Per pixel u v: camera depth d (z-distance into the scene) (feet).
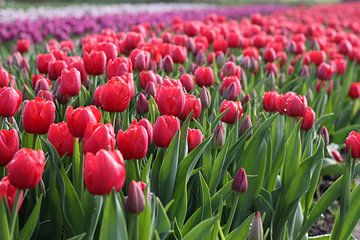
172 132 11.03
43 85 15.61
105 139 9.04
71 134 10.02
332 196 12.97
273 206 14.03
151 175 11.79
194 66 21.66
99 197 9.69
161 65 19.71
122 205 9.43
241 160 13.52
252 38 29.60
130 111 15.06
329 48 29.14
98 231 10.44
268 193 13.64
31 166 8.33
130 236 9.11
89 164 8.11
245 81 19.97
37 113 10.19
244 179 11.54
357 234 18.78
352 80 29.37
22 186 8.46
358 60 26.22
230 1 137.69
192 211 12.89
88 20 55.01
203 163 12.79
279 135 14.40
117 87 11.37
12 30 42.37
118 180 8.21
